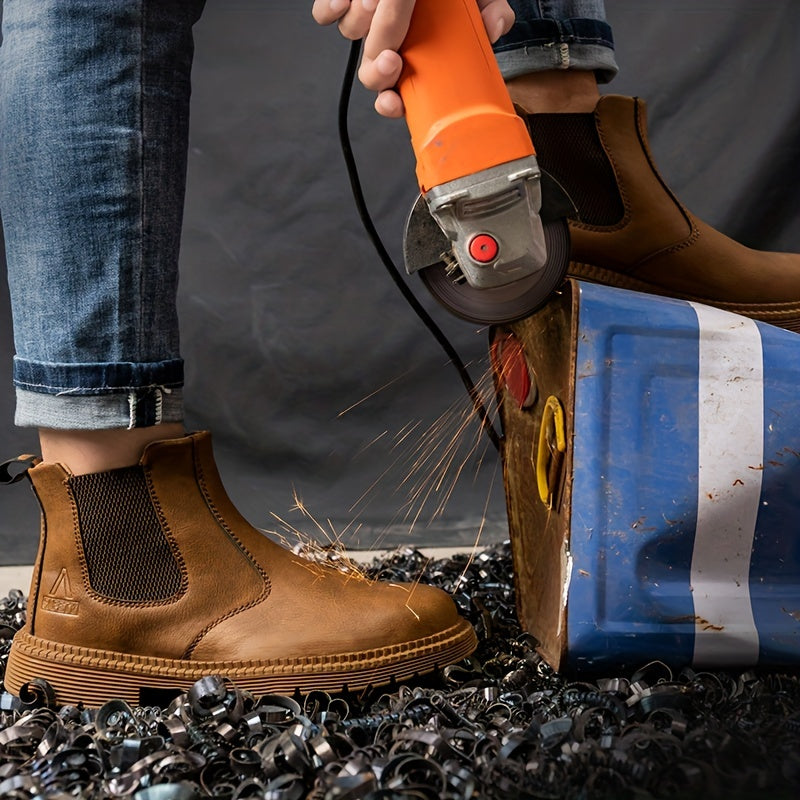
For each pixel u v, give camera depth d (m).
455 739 0.77
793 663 0.92
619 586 0.90
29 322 0.88
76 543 0.90
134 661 0.89
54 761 0.75
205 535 0.91
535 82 1.10
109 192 0.85
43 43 0.85
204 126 2.17
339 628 0.90
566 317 0.92
